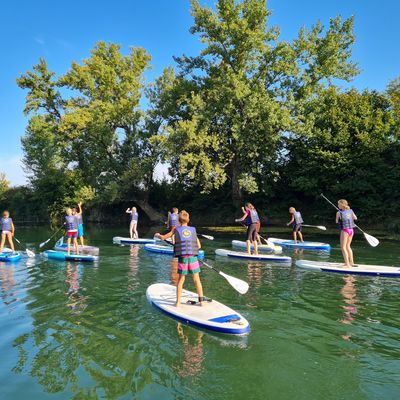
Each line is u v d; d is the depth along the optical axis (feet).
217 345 17.28
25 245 56.90
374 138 78.38
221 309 21.26
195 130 76.18
